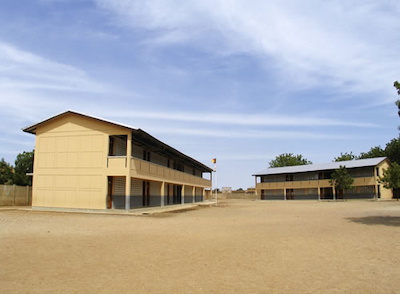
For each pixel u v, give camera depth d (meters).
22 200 29.88
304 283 6.50
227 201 59.62
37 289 5.94
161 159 36.34
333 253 9.25
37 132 25.19
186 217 21.50
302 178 61.03
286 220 18.92
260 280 6.69
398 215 20.80
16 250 8.98
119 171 23.28
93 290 5.95
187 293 5.87
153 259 8.45
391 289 6.11
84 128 24.33
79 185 23.92
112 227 14.69
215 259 8.54
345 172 49.88
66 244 10.10
